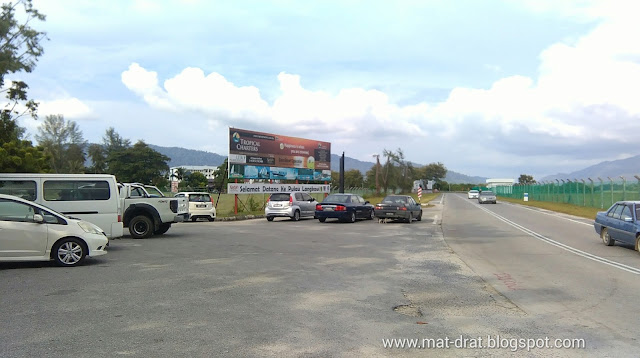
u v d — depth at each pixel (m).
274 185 32.72
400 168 80.56
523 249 14.48
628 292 8.31
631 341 5.60
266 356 4.94
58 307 6.82
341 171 40.34
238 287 8.32
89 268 10.16
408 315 6.71
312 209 28.33
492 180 136.75
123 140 105.06
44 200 13.37
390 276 9.64
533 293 8.21
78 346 5.17
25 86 22.75
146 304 7.05
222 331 5.77
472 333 5.89
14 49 22.09
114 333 5.64
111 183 13.95
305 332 5.79
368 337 5.66
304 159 36.09
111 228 13.84
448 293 8.16
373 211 28.30
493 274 10.06
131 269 10.07
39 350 5.03
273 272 9.83
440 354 5.12
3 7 21.98
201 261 11.24
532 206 49.09
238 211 32.41
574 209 38.72
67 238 10.36
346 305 7.16
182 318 6.31
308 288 8.32
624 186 32.16
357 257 12.21
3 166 23.14
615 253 13.55
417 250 13.87
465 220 27.88
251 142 30.84
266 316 6.47
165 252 12.84
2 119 23.12
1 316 6.33
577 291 8.38
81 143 91.31
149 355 4.91
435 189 182.75
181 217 17.27
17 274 9.40
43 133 87.25
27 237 10.04
